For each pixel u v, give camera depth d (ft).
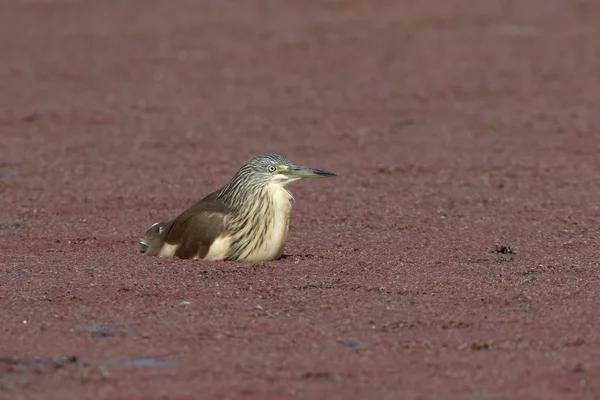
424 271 43.60
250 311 37.88
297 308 38.24
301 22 126.31
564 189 60.85
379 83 96.37
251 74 101.14
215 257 45.34
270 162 44.96
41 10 136.67
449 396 30.37
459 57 107.14
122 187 62.18
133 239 50.11
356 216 54.75
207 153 71.77
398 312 37.81
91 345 34.50
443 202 57.88
